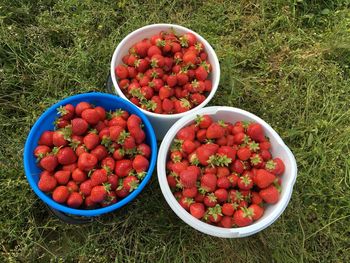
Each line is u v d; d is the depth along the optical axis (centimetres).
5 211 66
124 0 86
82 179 60
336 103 81
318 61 85
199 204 59
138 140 62
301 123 80
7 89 76
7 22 81
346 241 71
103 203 60
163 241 67
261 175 59
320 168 75
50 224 67
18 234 66
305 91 83
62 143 60
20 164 69
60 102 62
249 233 58
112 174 60
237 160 61
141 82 67
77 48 79
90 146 60
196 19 88
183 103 66
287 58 86
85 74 79
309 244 71
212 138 62
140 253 66
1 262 63
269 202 61
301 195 74
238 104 81
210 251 68
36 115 74
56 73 77
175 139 63
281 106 81
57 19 82
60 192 58
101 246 66
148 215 69
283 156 63
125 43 71
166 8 88
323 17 91
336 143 78
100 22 84
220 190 59
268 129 64
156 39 70
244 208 58
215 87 69
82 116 62
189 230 69
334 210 73
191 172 57
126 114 65
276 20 88
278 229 71
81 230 68
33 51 80
